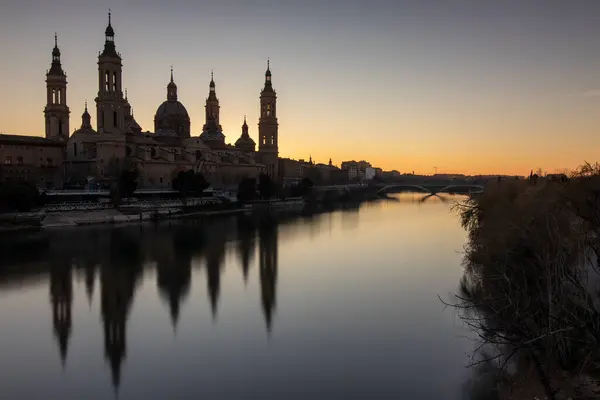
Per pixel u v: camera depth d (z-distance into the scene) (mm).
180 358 42844
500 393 35688
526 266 39906
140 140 185000
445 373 39562
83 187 149000
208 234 115125
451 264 82188
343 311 55844
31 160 155250
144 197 158250
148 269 76000
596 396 32719
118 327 50344
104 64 156625
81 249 90938
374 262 83812
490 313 42438
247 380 38594
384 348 44812
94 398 35906
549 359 34750
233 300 59969
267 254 90625
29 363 41719
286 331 49344
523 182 56250
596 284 39750
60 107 185375
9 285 65438
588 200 36719
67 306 57094
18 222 115375
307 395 36312
